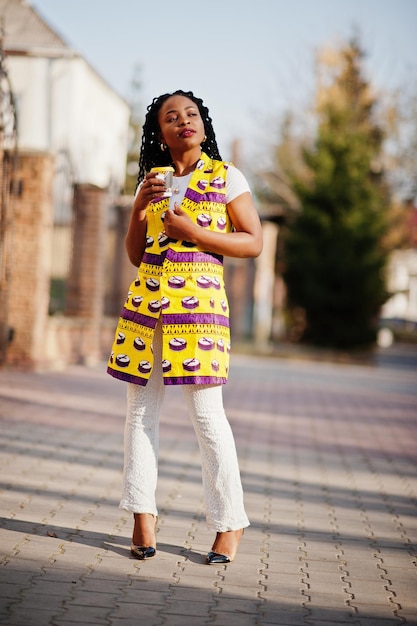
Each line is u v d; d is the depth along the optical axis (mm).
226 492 4531
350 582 4391
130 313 4543
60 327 16281
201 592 4070
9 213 14414
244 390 15125
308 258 30438
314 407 13195
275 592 4148
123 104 36344
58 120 29641
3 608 3680
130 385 4598
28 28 29984
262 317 41500
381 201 31469
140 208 4555
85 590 3990
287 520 5742
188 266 4426
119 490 6258
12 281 14781
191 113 4602
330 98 39531
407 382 20062
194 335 4387
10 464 6961
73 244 17547
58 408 10656
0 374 13789
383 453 9047
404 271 54625
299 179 31406
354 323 30734
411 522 5887
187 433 9375
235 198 4523
